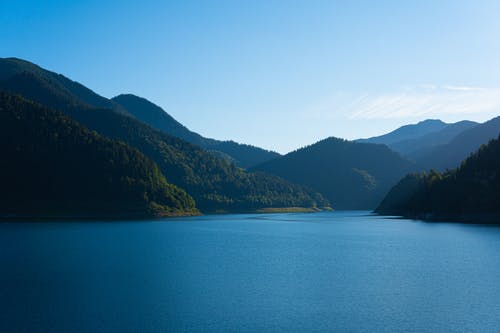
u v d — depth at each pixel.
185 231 173.38
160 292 61.53
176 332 45.59
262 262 89.19
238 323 48.62
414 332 46.41
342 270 79.94
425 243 126.12
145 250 106.56
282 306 55.25
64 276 71.56
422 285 67.19
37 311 52.00
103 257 93.31
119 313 51.53
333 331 46.47
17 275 72.06
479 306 55.53
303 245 123.19
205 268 81.06
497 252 104.50
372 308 54.62
